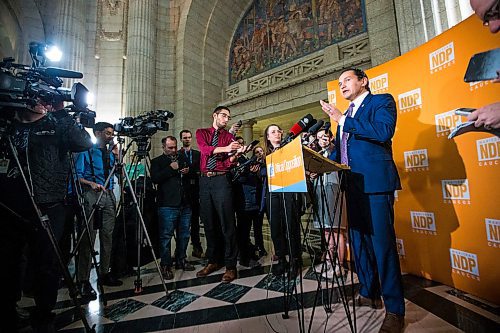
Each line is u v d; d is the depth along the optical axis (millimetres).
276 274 2625
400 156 2633
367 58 5930
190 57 8352
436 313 1710
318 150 2789
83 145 1805
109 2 8109
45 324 1582
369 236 1817
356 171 1694
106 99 7730
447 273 2203
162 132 7820
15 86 1389
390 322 1480
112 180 2832
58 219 1749
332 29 7023
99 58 7844
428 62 2371
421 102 2430
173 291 2334
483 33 1910
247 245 3094
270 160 1764
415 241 2498
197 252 3633
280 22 8141
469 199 2020
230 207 2635
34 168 1636
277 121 9086
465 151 2053
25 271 2336
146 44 7613
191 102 8219
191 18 8281
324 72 6621
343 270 2652
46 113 1727
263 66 8445
